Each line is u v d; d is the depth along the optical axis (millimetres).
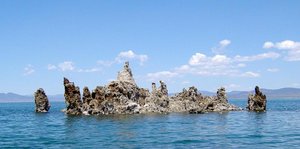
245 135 72438
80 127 90312
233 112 147000
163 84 150000
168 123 99125
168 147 58031
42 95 161250
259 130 81625
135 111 136000
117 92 133750
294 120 108750
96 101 133500
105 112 132000
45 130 85500
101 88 135125
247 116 125312
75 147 58875
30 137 72750
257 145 59188
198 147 57781
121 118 115688
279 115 130500
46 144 62688
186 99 156125
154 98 145125
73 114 135375
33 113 160250
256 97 155625
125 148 57375
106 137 70688
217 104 158500
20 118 129750
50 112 160500
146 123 99188
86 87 136625
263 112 148500
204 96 163500
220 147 57531
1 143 64688
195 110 139375
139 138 68875
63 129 86688
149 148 57219
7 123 108500
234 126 90812
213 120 108875
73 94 136500
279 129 83312
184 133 76438
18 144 63219
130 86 140125
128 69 144875
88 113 132250
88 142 64250
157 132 78312
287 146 57875
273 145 59000
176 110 149500
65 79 137625
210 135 72875
